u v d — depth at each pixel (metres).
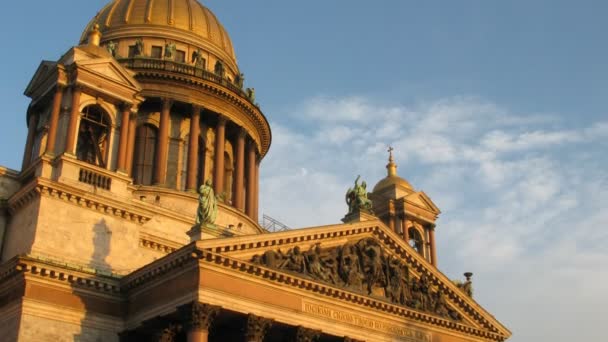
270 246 57.47
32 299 53.59
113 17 94.12
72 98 64.56
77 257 58.41
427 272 70.69
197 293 50.94
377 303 63.38
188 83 86.94
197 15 97.44
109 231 61.31
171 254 53.53
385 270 66.62
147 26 92.44
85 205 60.59
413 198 91.50
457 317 72.06
